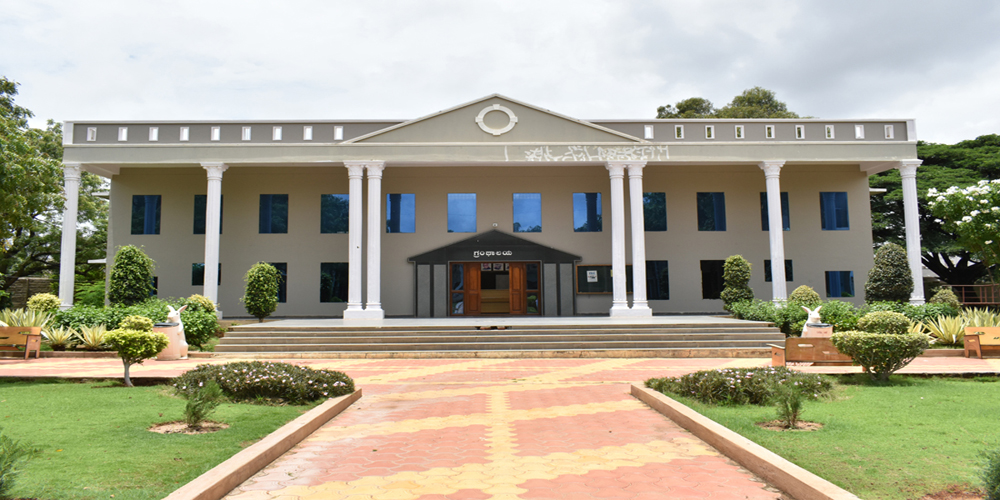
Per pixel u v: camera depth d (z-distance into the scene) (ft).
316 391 28.89
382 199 83.10
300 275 81.51
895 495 14.60
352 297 70.69
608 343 54.29
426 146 72.49
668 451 20.17
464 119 73.20
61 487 15.07
